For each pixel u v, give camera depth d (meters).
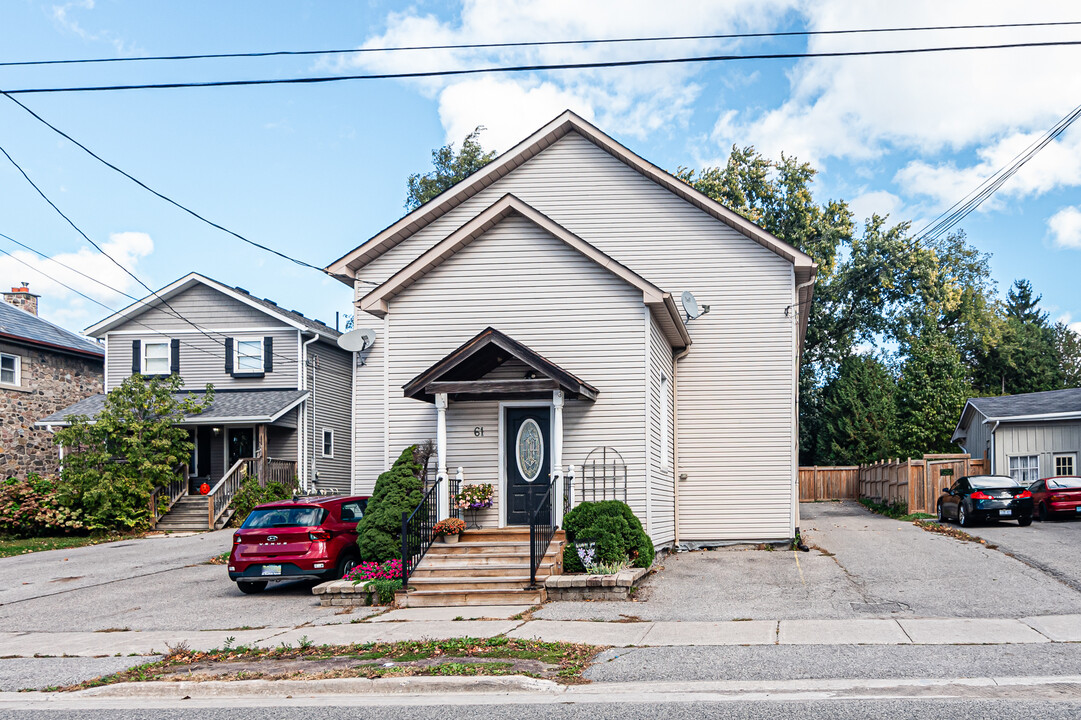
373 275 21.31
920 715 7.10
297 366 31.78
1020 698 7.59
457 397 16.86
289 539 15.13
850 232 45.84
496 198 21.31
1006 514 23.77
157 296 32.16
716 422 20.41
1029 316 77.19
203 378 32.06
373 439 20.86
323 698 8.63
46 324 33.91
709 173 45.53
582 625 11.58
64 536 26.53
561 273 17.12
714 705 7.63
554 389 15.66
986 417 33.03
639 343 16.72
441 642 10.41
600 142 20.98
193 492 31.22
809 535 22.58
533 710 7.72
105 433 27.27
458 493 16.53
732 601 13.17
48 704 8.86
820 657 9.38
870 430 44.16
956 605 12.34
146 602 15.20
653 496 17.00
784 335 20.34
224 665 9.88
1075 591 13.20
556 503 15.70
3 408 29.59
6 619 14.20
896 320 48.47
